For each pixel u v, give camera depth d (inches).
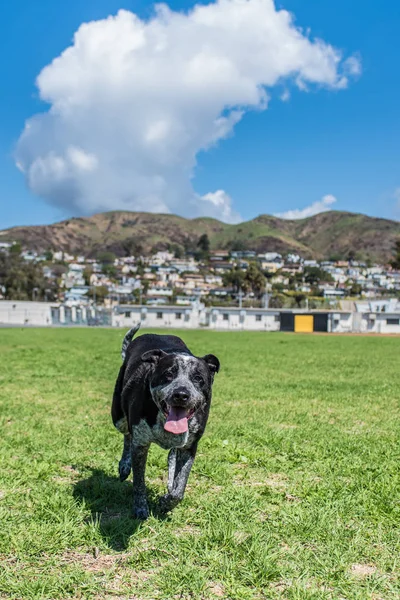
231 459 102.0
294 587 55.9
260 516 75.7
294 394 184.9
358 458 104.7
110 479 90.6
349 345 501.7
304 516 74.1
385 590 56.7
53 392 183.8
